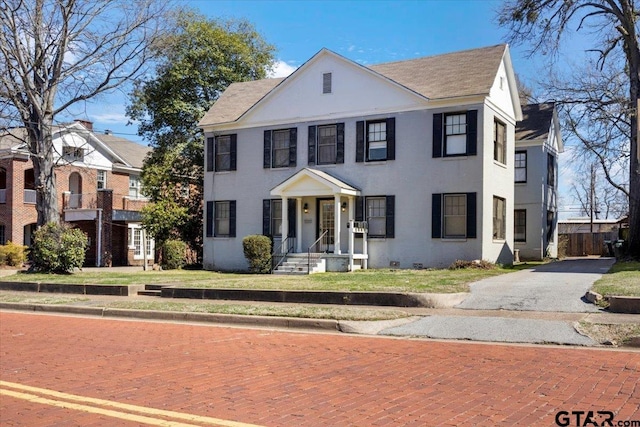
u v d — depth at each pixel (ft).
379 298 47.19
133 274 82.17
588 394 21.38
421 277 62.69
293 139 90.02
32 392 22.70
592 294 43.37
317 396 21.68
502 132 84.64
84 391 22.84
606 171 102.53
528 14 85.87
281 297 51.49
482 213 75.41
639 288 44.80
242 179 94.58
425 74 84.69
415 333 36.65
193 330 39.93
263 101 92.32
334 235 86.17
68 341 35.60
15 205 119.03
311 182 83.35
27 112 85.56
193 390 22.84
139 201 124.57
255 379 24.66
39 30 81.92
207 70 110.83
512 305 43.50
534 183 101.24
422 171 79.51
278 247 90.38
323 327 39.73
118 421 18.74
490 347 31.96
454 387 22.80
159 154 110.01
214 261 96.73
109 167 134.82
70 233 85.25
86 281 69.36
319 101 87.92
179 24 102.06
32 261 84.74
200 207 110.32
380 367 26.86
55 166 88.17
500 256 82.07
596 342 32.04
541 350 30.68
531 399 20.81
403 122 81.20
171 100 108.58
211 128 97.66
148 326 42.37
